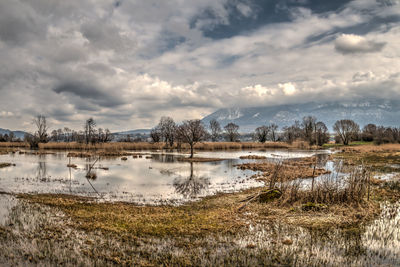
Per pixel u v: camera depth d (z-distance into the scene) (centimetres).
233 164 4178
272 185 1905
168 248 977
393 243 1022
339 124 10800
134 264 852
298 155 6091
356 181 1650
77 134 10869
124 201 1733
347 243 1021
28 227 1195
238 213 1428
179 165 4003
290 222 1273
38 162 4288
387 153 5516
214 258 893
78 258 888
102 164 4044
